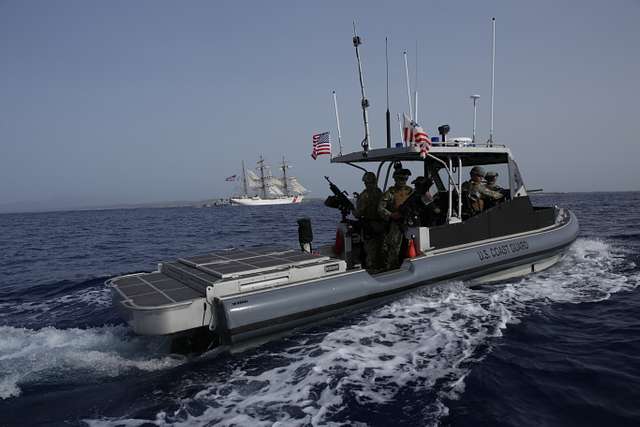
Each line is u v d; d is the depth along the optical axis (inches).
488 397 134.0
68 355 174.2
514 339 178.1
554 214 330.3
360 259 259.6
